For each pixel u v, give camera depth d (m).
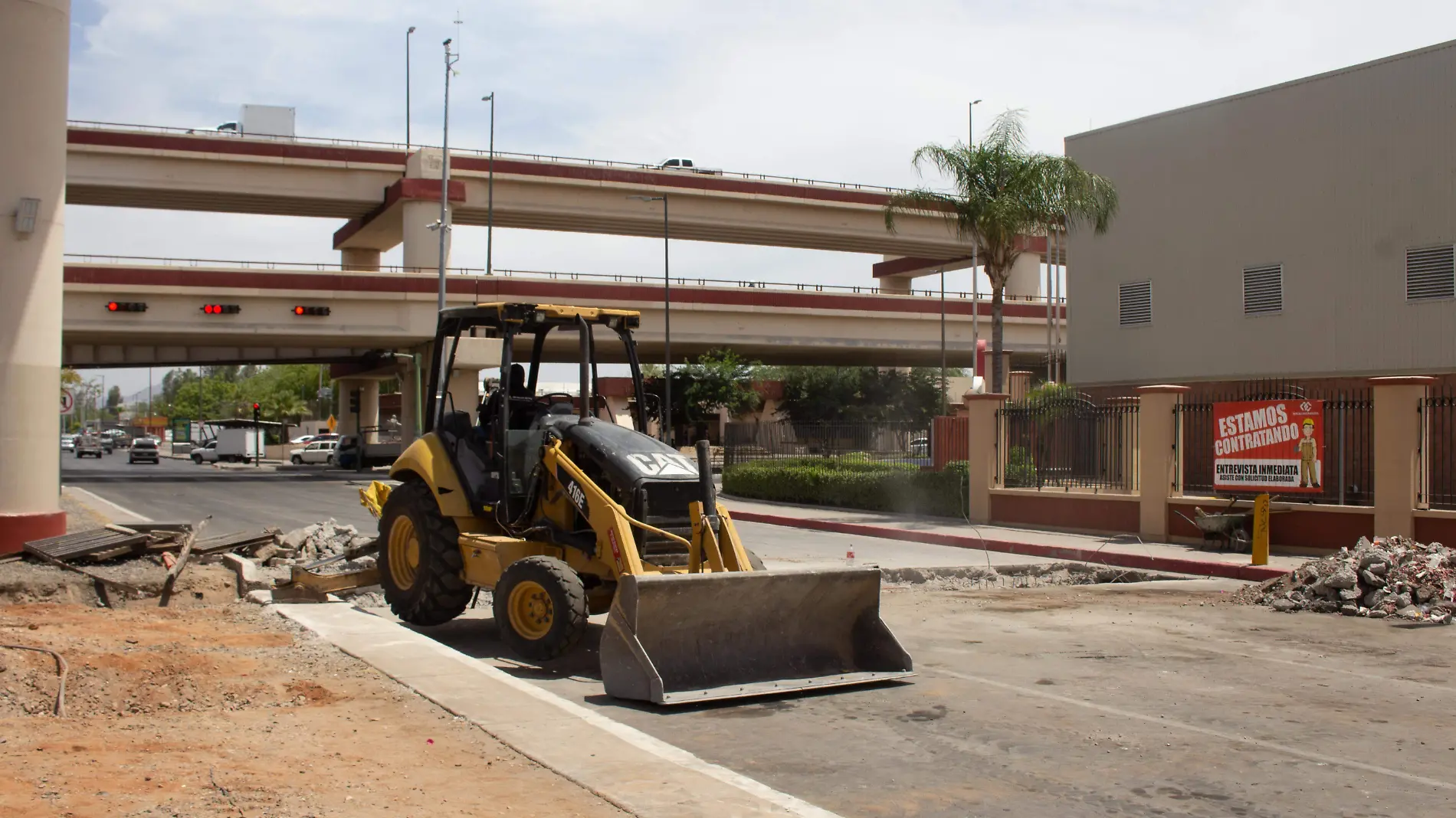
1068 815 5.48
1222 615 11.80
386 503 11.12
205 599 11.68
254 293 39.56
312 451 63.50
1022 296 54.91
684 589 7.83
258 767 5.55
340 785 5.33
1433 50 22.64
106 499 30.45
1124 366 27.84
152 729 6.25
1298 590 12.51
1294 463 17.03
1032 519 21.39
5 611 10.24
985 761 6.40
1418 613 11.41
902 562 16.86
